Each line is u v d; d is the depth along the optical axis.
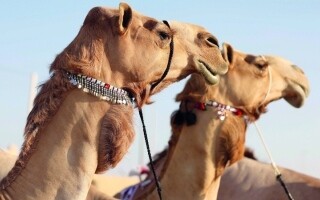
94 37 4.88
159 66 5.14
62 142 4.73
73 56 4.82
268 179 8.86
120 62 4.89
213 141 7.13
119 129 4.79
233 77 7.39
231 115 7.27
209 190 7.11
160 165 7.76
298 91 8.00
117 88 4.86
